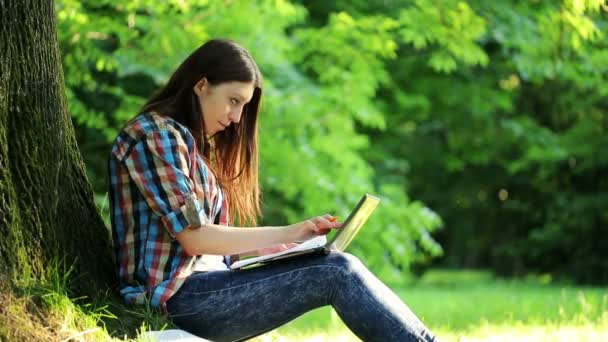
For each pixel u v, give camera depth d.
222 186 4.64
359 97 13.16
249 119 4.62
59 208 4.25
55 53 4.40
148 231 4.15
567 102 19.12
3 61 4.12
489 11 11.25
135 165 4.12
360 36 11.77
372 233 14.14
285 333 6.74
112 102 12.01
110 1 9.26
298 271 4.07
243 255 4.71
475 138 20.11
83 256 4.29
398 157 20.88
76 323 3.88
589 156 18.52
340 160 13.55
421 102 17.33
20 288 3.84
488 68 17.58
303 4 14.12
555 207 19.03
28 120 4.18
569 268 18.48
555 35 10.01
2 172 3.99
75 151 4.52
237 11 10.68
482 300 11.19
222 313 4.10
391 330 3.96
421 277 22.81
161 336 3.92
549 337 6.43
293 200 14.06
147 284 4.12
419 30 10.67
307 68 14.49
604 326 6.78
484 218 23.77
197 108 4.33
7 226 3.92
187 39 9.74
